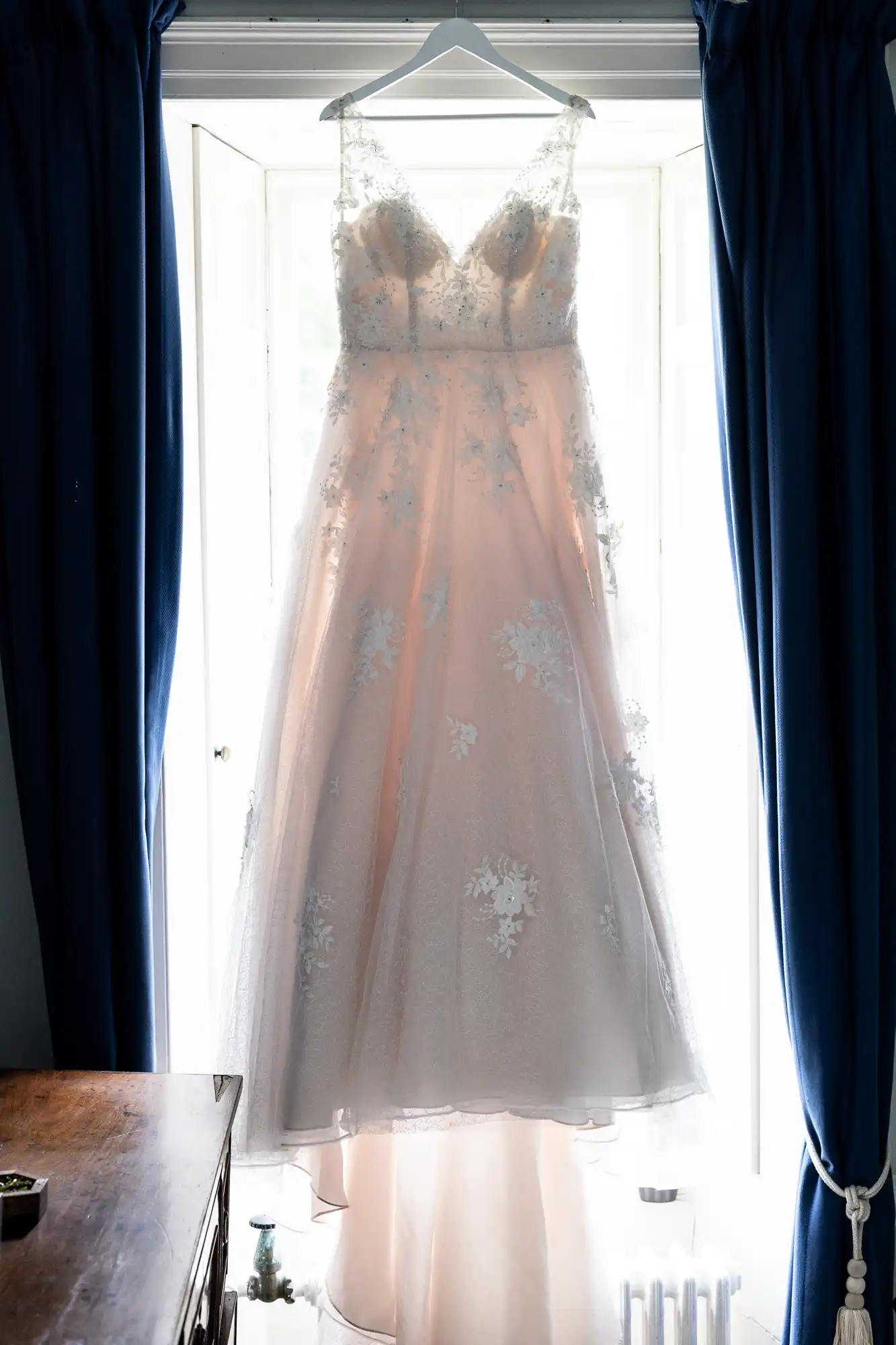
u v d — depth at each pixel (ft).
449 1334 5.37
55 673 5.44
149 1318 2.84
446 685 5.07
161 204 5.52
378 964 4.77
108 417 5.45
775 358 5.50
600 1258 5.64
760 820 6.19
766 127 5.54
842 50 5.55
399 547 5.19
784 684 5.49
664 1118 5.04
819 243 5.59
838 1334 5.46
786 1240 6.23
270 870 5.17
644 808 5.19
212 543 6.36
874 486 5.66
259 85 5.71
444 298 5.30
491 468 5.24
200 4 5.77
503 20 5.70
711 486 6.59
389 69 5.71
